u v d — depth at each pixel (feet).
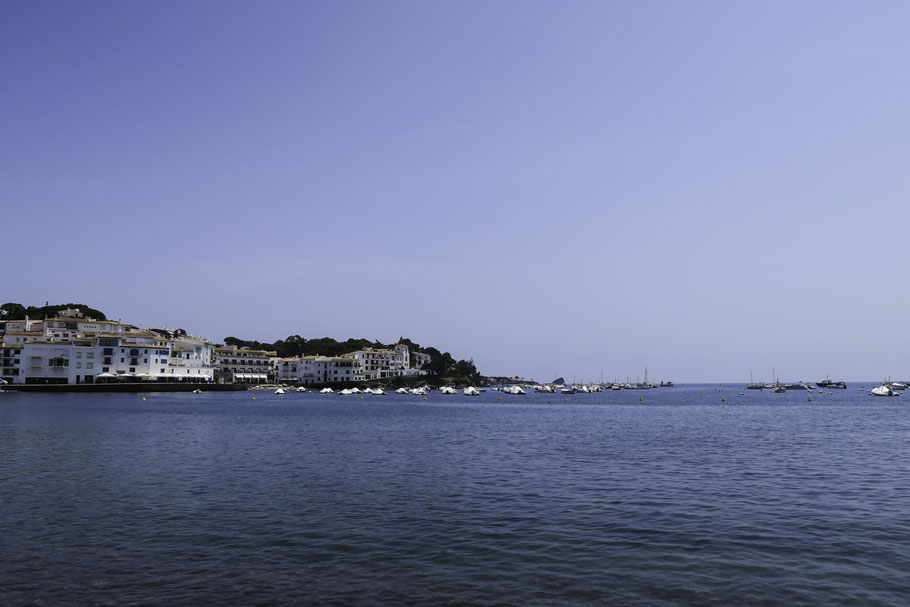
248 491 102.83
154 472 121.60
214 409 370.94
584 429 244.63
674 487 108.27
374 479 115.75
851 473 124.47
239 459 141.69
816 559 66.39
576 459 145.69
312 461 139.54
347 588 57.93
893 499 97.96
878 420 306.96
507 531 77.71
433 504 93.35
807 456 152.05
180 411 337.72
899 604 53.93
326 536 75.10
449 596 56.03
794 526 80.43
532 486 109.09
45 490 102.12
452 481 113.91
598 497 99.25
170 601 54.60
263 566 64.13
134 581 59.57
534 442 187.42
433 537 74.90
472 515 86.22
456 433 219.41
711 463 139.13
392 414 349.61
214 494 100.07
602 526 80.33
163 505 91.56
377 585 58.75
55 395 529.45
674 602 54.54
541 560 66.23
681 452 160.86
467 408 454.81
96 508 89.35
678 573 62.08
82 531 76.84
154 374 639.35
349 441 185.47
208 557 66.90
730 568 63.52
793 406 502.79
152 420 260.21
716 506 92.68
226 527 79.05
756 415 364.79
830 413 383.65
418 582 59.57
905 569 63.00
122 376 611.06
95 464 130.62
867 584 58.75
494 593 56.75
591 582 59.57
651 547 70.90
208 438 188.24
